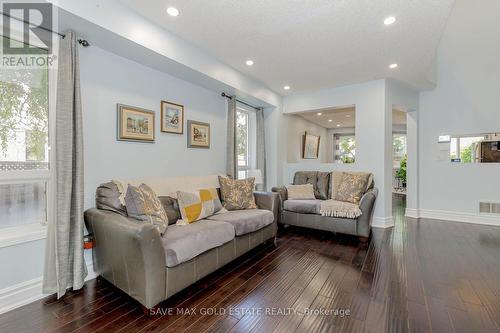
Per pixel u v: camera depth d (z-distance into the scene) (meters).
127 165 2.68
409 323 1.66
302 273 2.43
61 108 1.99
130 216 2.04
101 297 1.98
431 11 2.27
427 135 4.91
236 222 2.59
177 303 1.91
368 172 4.15
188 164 3.43
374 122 4.21
